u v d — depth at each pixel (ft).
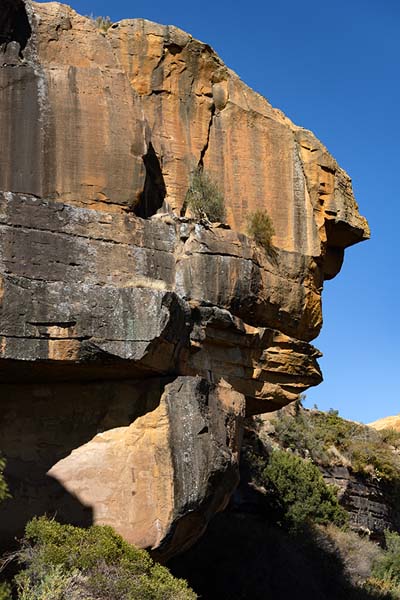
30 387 55.01
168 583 47.70
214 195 61.98
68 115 54.85
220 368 59.93
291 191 67.05
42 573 44.45
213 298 57.72
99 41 58.34
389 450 141.18
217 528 80.48
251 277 59.88
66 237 51.88
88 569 45.70
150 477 52.11
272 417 131.34
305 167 68.23
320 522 105.40
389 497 135.44
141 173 56.18
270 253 64.13
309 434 131.85
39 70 54.85
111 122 55.83
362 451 134.10
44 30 56.59
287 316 64.54
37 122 53.93
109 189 54.95
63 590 43.04
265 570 77.61
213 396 55.93
